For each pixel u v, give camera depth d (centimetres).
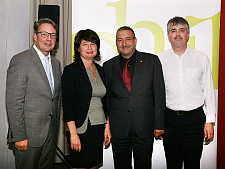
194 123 195
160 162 234
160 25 231
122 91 191
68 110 167
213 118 198
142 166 191
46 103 165
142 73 191
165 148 206
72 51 235
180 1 229
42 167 173
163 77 197
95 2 233
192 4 228
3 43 245
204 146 231
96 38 180
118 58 204
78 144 166
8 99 153
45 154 171
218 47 226
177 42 202
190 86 200
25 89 158
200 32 228
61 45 267
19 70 155
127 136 190
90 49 175
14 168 248
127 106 189
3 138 246
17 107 152
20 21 252
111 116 196
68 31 271
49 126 169
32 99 160
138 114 187
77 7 233
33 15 253
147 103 189
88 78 173
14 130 152
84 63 181
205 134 201
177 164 205
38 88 162
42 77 164
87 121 170
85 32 178
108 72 202
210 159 230
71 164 174
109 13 233
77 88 171
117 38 198
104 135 192
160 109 187
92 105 173
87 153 170
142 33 233
